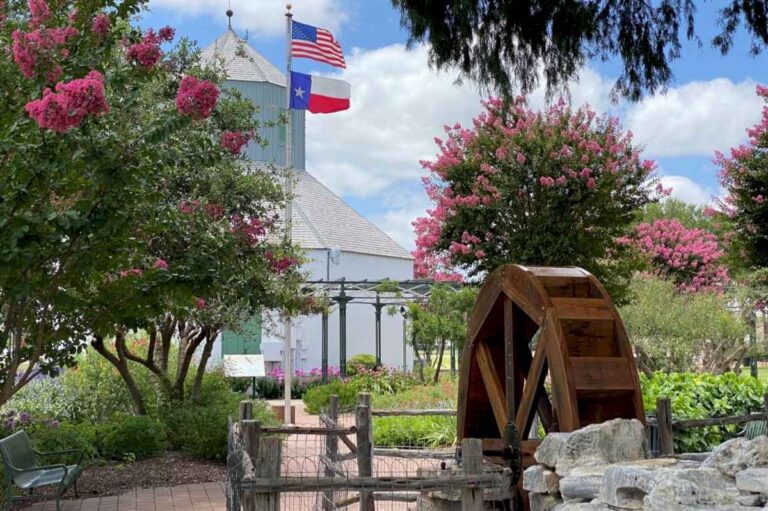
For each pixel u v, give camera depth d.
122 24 9.52
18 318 8.97
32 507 9.82
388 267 43.12
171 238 10.15
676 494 4.02
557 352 6.31
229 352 33.31
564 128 17.08
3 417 13.05
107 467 12.38
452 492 6.05
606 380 6.23
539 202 16.91
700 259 29.44
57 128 6.42
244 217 13.63
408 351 42.59
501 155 16.52
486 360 7.49
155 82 12.47
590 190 16.50
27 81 7.47
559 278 6.79
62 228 7.39
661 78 8.67
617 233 17.30
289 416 18.28
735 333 20.50
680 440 11.17
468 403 7.71
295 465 9.97
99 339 14.12
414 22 8.60
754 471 4.19
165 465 12.59
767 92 17.03
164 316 13.67
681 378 12.88
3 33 7.98
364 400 8.60
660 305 20.30
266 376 30.27
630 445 5.41
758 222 17.00
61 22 8.14
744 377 13.23
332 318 38.09
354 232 42.72
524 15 8.54
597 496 4.79
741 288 22.83
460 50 8.70
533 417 6.80
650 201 17.36
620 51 8.69
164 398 15.42
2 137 7.49
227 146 9.35
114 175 7.13
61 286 8.88
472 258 17.14
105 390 15.40
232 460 5.80
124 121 7.46
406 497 7.10
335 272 38.88
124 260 8.61
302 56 18.17
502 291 7.21
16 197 7.20
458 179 17.34
